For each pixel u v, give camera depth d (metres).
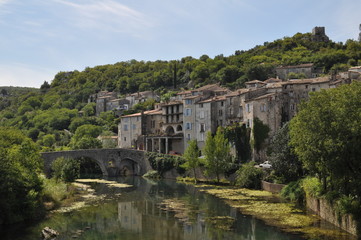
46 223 44.00
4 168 41.47
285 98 90.94
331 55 161.88
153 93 180.00
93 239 37.56
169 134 107.19
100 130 152.38
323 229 38.94
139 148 117.12
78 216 48.38
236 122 91.50
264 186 68.56
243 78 153.12
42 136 155.00
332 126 37.66
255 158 83.88
